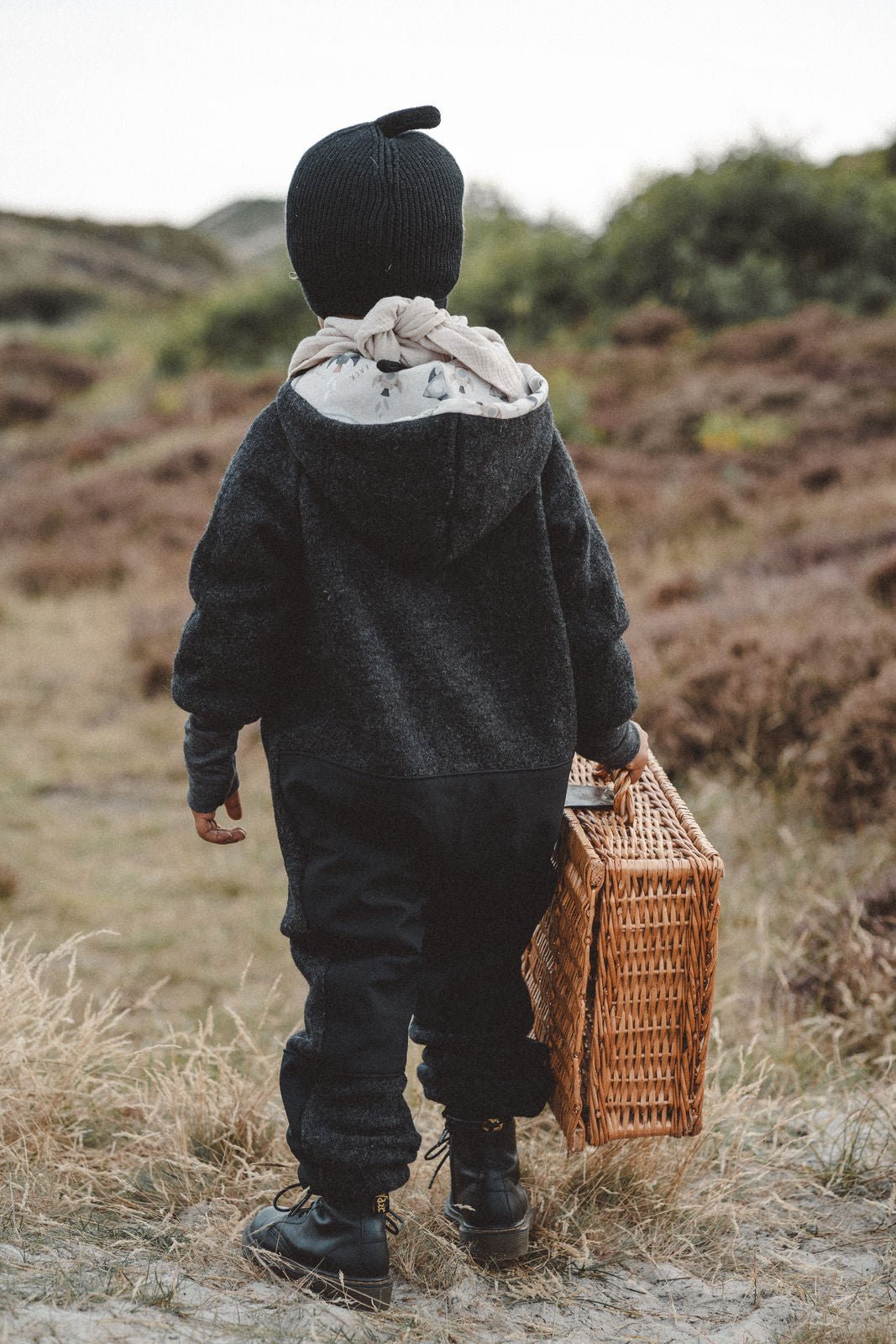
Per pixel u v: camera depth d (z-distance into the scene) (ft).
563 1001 5.42
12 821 15.97
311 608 4.61
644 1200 6.06
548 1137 6.93
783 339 45.01
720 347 45.70
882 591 17.88
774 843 12.82
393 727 4.57
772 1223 6.04
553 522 4.74
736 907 11.27
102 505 36.14
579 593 4.83
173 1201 6.02
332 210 4.48
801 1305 5.29
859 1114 6.98
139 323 99.30
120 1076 7.36
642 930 5.12
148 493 36.99
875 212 55.57
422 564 4.57
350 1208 4.94
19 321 119.65
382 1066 4.77
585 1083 5.32
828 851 12.26
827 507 25.94
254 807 16.40
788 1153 6.73
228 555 4.53
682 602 21.22
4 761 18.39
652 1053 5.29
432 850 4.76
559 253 59.11
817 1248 5.88
